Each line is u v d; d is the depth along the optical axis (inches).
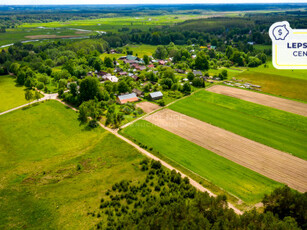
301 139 2997.0
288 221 1565.0
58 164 2571.4
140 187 2191.2
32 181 2305.6
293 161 2566.4
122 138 3083.2
